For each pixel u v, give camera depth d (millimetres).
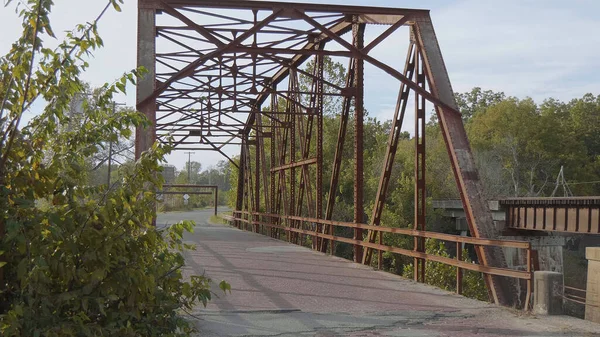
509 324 9328
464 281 25078
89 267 4719
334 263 17578
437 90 14500
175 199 93375
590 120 77750
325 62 57000
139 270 4727
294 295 11891
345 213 43312
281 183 29469
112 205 4723
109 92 5141
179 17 14914
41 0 4625
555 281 10125
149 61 14180
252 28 15375
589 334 8625
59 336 4297
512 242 10844
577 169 64375
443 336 8492
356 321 9508
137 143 13164
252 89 23297
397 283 13703
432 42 15148
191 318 9445
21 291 4383
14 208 4457
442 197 54094
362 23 17594
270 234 30266
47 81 4828
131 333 4711
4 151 4633
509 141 63062
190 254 19781
